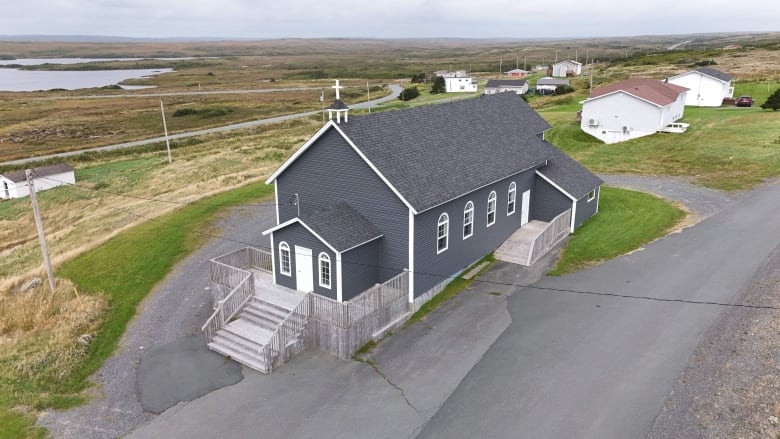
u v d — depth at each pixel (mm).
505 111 35906
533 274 27688
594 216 35812
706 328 21094
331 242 22703
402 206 23516
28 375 20344
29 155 80000
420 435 16812
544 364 19922
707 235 30547
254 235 34844
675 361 19281
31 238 44219
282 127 100125
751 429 15484
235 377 20297
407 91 128250
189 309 25734
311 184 26469
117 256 32312
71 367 20938
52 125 105750
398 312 23641
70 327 23891
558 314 23422
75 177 63438
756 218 32750
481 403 18062
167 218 39000
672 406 17016
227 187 47688
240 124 105688
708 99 80688
